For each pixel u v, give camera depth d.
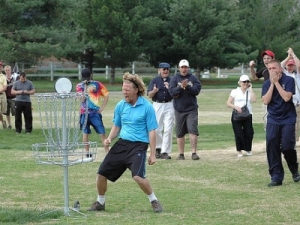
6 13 49.88
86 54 60.97
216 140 22.02
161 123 17.23
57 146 9.93
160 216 10.03
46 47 49.19
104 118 30.31
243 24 64.94
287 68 16.05
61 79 10.21
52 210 10.31
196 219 9.81
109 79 63.97
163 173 14.53
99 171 10.26
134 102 10.18
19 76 25.27
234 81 64.75
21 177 13.98
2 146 19.92
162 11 63.81
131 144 10.13
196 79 16.80
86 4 54.38
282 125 12.70
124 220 9.73
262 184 13.02
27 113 23.89
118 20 57.88
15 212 10.14
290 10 67.31
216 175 14.18
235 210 10.52
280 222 9.66
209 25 62.12
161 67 17.27
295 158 12.98
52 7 52.31
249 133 17.11
